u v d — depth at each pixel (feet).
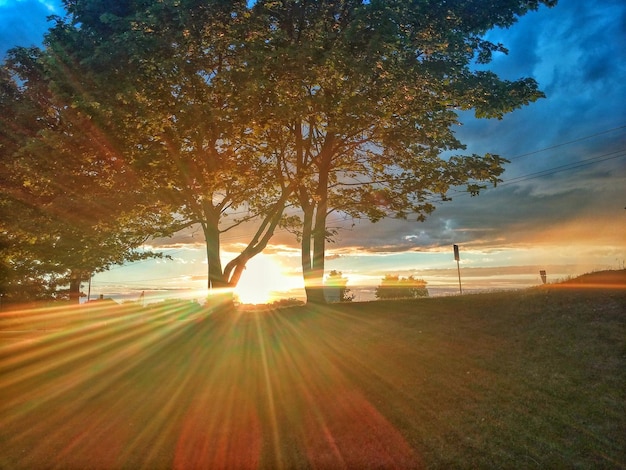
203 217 63.31
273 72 44.60
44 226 58.75
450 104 53.67
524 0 49.80
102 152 49.21
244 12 45.42
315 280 64.69
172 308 74.18
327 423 23.73
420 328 35.81
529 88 51.96
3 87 58.34
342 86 46.70
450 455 18.84
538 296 36.45
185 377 35.55
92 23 49.14
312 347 37.47
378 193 70.44
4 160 56.59
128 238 72.74
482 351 28.35
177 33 43.65
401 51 44.32
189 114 44.83
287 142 61.16
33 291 98.48
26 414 30.17
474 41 52.85
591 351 24.62
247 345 42.06
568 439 18.34
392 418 22.75
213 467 20.74
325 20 48.96
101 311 88.02
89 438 25.39
